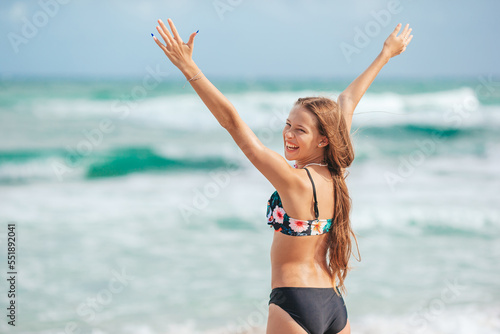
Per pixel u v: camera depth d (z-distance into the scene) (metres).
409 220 15.10
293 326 3.59
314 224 3.66
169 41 3.34
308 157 3.85
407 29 4.68
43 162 25.17
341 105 4.32
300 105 3.83
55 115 37.69
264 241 13.05
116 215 15.84
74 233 13.76
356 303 9.08
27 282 10.12
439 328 8.00
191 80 3.36
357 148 28.98
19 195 19.11
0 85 73.31
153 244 12.76
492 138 32.03
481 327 8.02
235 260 11.55
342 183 3.82
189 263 11.32
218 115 3.42
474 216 15.42
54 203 17.64
